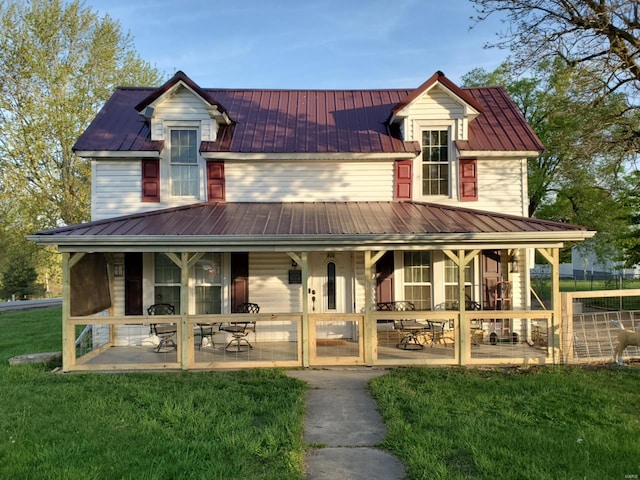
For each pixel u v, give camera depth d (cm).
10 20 2297
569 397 695
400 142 1190
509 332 1128
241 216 1031
